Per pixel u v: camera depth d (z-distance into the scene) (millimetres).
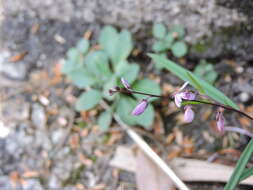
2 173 205
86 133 206
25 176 202
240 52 206
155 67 213
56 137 207
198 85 132
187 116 128
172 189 181
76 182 198
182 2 211
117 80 191
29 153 207
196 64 211
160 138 199
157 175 184
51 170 202
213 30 208
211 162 188
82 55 213
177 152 195
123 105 186
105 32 207
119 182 195
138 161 190
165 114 204
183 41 211
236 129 191
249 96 201
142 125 199
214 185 186
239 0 203
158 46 208
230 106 139
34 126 212
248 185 179
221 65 208
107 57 201
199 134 199
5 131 213
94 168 199
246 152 138
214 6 207
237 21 206
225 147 194
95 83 198
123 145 201
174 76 210
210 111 201
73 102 213
